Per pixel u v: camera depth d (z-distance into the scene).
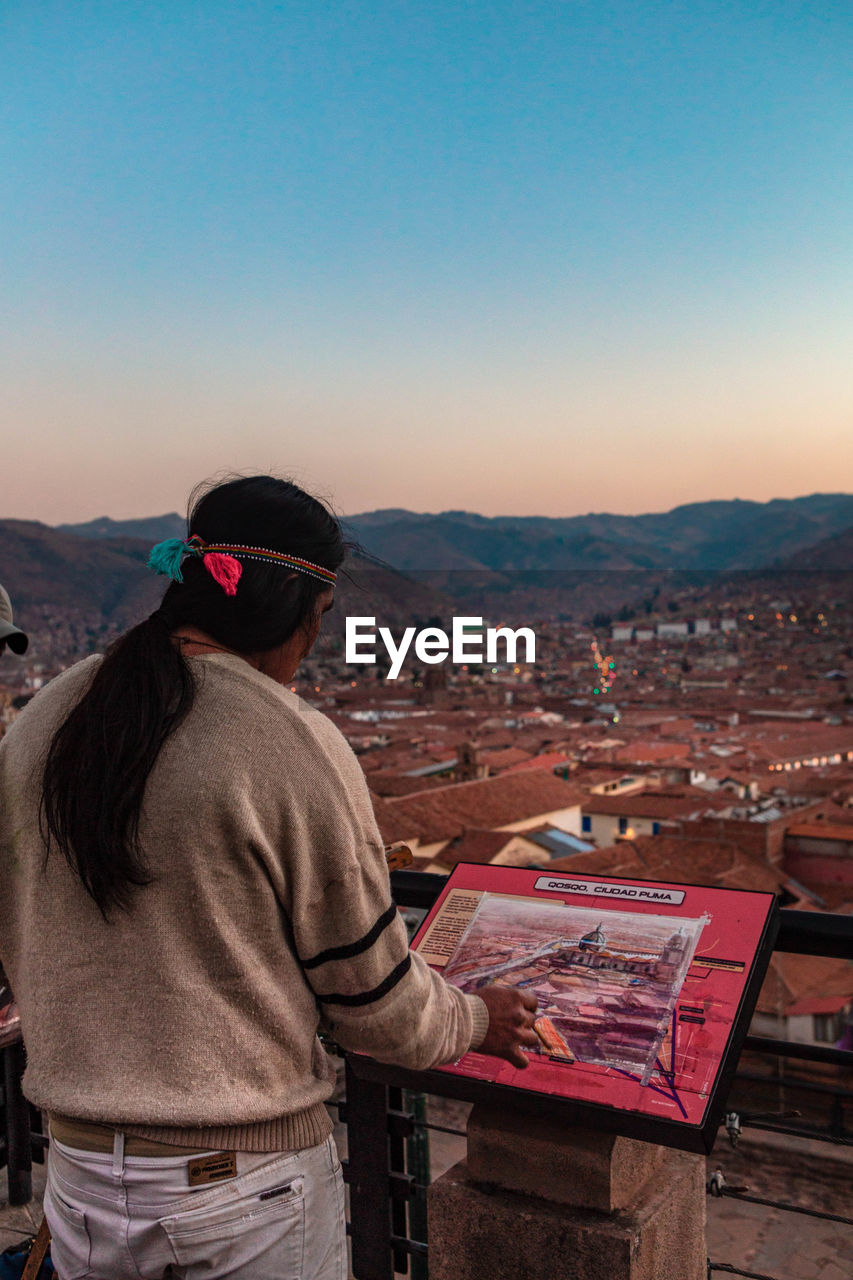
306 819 1.09
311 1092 1.15
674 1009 1.30
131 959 1.06
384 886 1.16
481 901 1.58
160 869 1.05
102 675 1.11
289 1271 1.13
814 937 1.40
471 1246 1.40
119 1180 1.06
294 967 1.13
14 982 1.19
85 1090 1.06
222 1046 1.06
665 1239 1.39
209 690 1.10
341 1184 1.23
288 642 1.22
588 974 1.38
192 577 1.17
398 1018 1.13
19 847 1.16
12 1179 2.27
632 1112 1.21
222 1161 1.07
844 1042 19.08
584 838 50.34
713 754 75.88
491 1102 1.33
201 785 1.05
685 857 37.56
